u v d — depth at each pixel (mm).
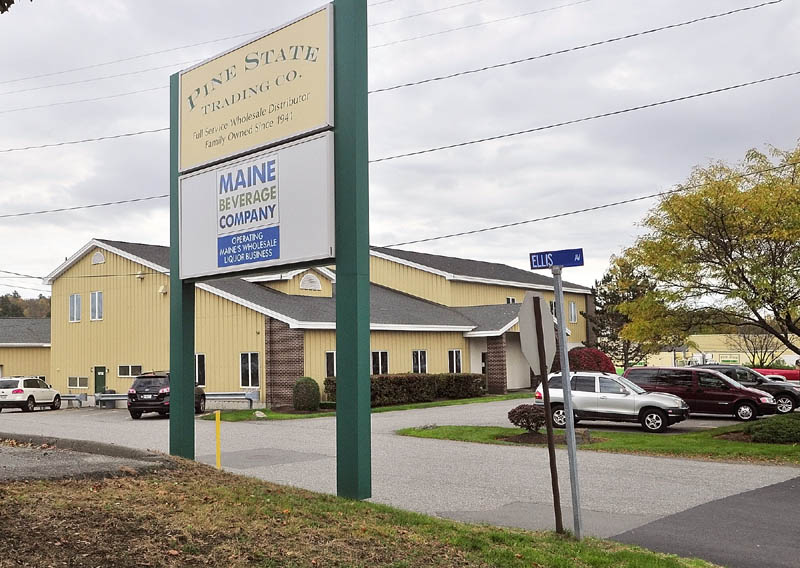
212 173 12555
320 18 10898
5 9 6414
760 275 17734
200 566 5941
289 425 24422
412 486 13039
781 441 17641
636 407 21531
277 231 11328
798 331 18281
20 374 48344
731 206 17891
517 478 13883
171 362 13328
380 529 7723
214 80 12602
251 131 11852
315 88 10891
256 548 6461
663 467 15273
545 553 7723
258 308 31500
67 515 6637
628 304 20312
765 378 27828
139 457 10484
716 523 10219
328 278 39281
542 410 19719
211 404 32688
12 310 96875
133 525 6602
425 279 46781
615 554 8039
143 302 36375
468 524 9086
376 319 35125
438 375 35938
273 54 11578
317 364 31266
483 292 48688
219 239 12359
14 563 5473
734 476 14133
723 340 64750
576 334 55312
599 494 12336
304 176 10945
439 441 20062
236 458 16453
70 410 36031
